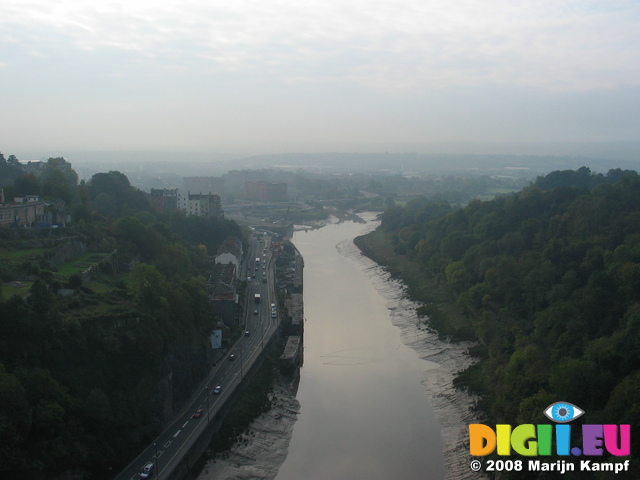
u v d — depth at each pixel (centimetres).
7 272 15200
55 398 11900
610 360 14000
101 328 14275
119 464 12625
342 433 16138
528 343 17800
